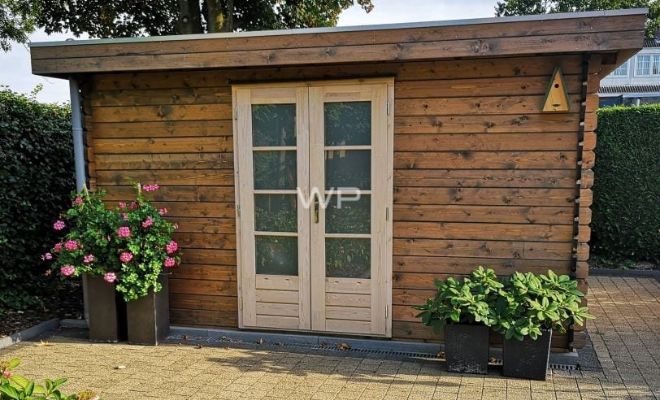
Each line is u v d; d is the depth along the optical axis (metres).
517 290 3.42
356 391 3.25
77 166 4.42
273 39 3.72
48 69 4.12
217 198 4.26
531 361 3.39
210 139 4.22
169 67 3.92
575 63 3.52
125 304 4.33
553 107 3.51
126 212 4.20
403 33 3.52
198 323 4.40
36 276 5.38
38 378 3.49
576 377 3.44
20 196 5.12
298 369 3.63
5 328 4.49
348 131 3.95
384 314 3.99
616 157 6.87
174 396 3.21
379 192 3.92
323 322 4.13
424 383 3.37
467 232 3.79
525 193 3.68
